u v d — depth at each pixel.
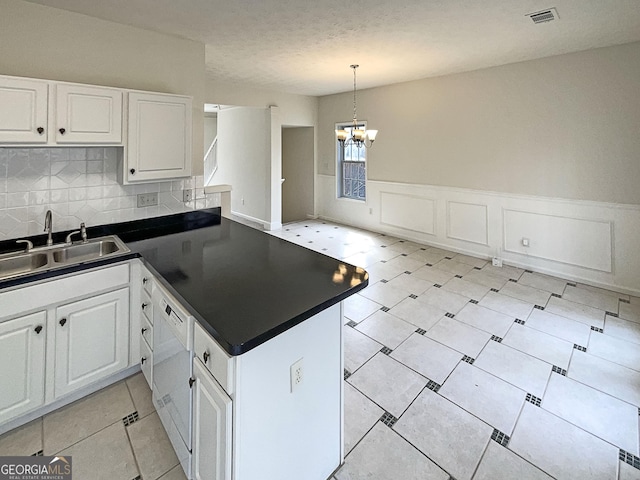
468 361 2.58
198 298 1.51
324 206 7.31
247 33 3.07
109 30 2.63
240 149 7.14
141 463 1.73
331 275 1.82
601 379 2.37
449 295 3.71
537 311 3.35
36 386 1.89
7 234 2.27
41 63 2.34
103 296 2.09
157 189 2.95
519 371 2.46
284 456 1.40
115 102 2.35
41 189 2.37
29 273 1.81
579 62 3.76
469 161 4.85
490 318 3.21
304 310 1.39
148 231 2.81
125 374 2.33
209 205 3.34
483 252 4.88
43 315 1.87
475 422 2.00
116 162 2.67
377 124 5.98
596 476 1.66
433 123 5.19
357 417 2.03
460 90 4.80
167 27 2.81
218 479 1.27
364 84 5.59
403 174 5.74
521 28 3.04
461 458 1.76
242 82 5.38
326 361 1.56
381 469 1.70
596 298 3.62
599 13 2.73
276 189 6.48
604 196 3.76
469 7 2.62
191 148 2.78
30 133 2.01
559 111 3.96
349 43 3.43
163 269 1.89
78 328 2.01
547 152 4.11
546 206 4.20
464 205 5.00
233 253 2.21
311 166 7.27
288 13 2.68
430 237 5.50
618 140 3.61
